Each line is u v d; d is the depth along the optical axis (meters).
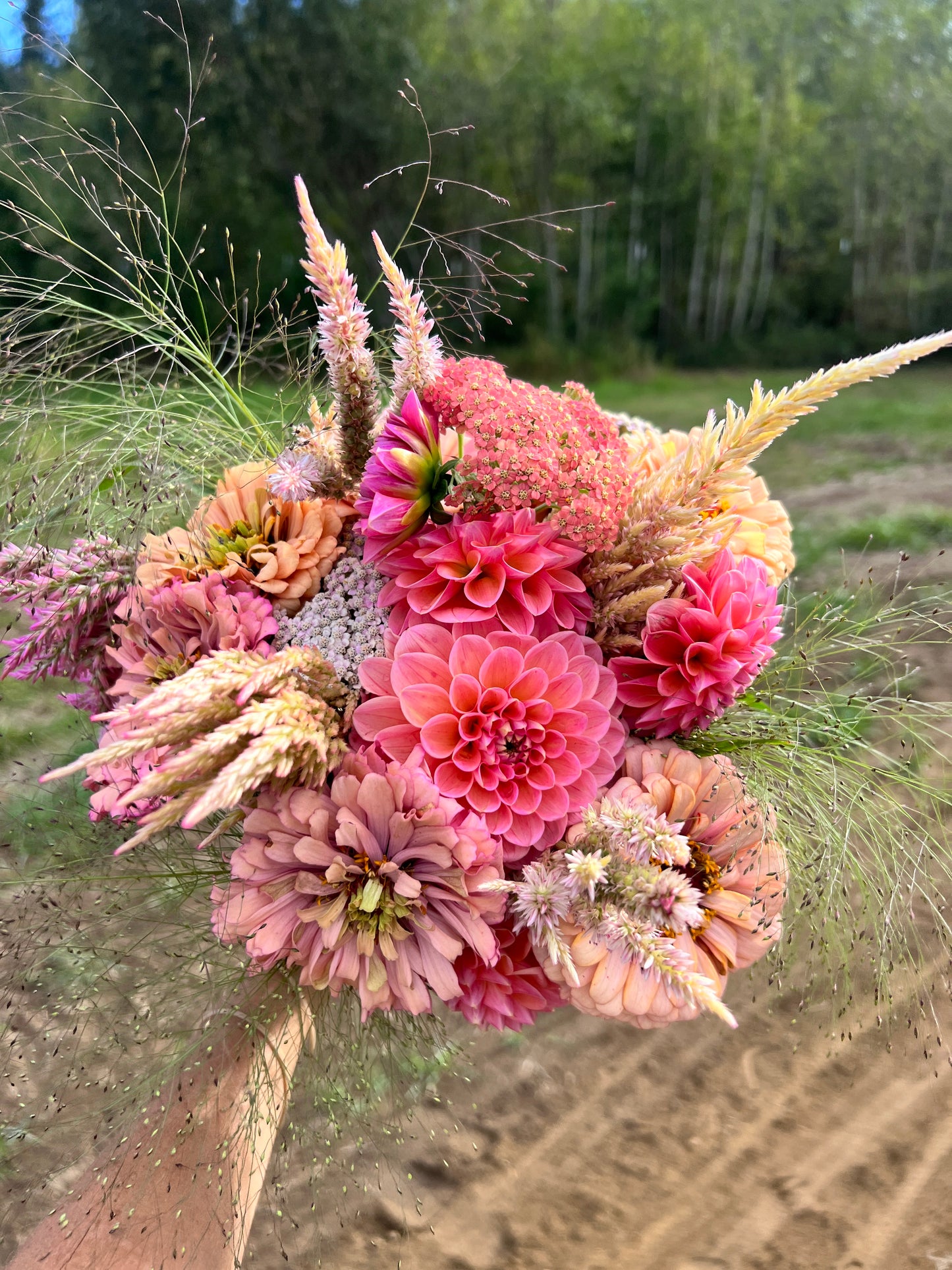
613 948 0.32
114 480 0.42
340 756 0.33
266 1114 0.39
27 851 0.44
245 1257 0.67
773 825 0.39
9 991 0.41
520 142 7.36
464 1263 0.68
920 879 0.47
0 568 0.39
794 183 8.30
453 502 0.36
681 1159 0.77
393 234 6.09
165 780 0.27
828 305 8.52
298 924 0.33
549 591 0.36
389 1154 0.53
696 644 0.35
